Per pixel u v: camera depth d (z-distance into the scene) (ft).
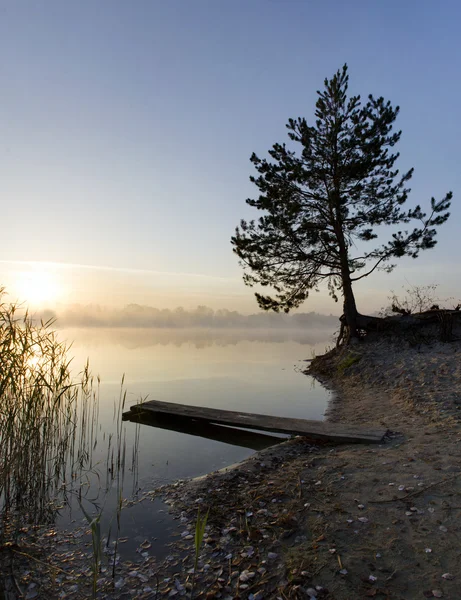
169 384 49.80
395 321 57.26
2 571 12.57
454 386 32.35
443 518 13.98
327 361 60.34
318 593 10.89
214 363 74.43
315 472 19.34
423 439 22.52
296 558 12.52
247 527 14.56
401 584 11.02
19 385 18.72
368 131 55.31
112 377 54.90
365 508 15.19
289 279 61.57
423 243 53.21
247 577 11.84
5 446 16.81
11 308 18.56
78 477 20.54
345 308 60.54
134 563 12.97
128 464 22.62
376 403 34.22
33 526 15.57
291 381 52.70
